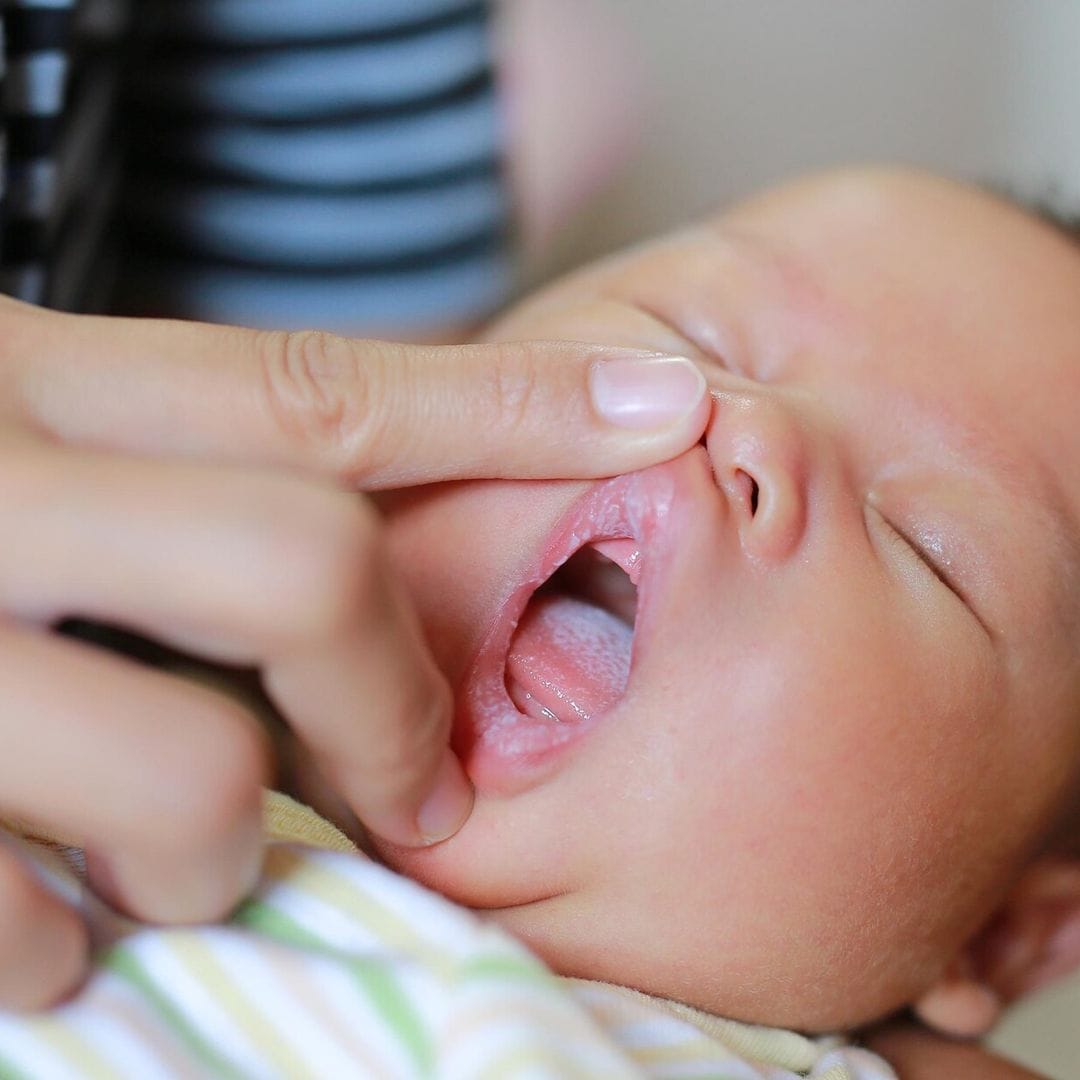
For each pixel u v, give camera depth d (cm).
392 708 53
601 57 180
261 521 48
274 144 113
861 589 73
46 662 48
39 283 90
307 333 64
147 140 114
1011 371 85
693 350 86
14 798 48
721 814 70
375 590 50
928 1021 95
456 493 73
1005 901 98
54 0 87
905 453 81
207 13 111
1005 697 80
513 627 71
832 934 75
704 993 75
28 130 88
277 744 81
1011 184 133
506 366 64
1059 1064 134
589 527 70
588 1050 53
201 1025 53
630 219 190
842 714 72
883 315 87
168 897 52
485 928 58
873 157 196
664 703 69
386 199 117
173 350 61
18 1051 50
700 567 68
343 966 55
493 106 129
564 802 69
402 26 115
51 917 49
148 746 47
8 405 57
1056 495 83
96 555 48
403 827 64
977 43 190
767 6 190
